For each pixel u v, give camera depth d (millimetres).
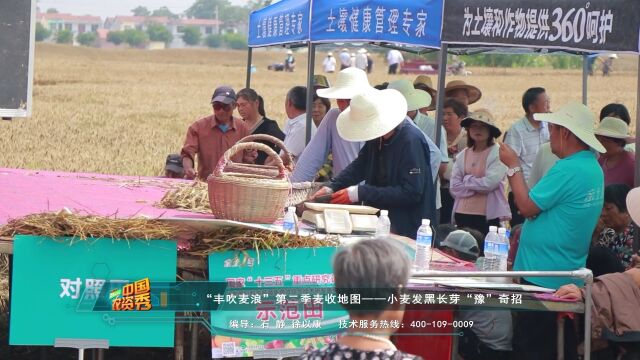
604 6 6836
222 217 5559
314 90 10156
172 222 5387
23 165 17906
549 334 5863
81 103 36156
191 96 42312
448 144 9898
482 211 8625
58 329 5293
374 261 3084
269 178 5828
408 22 8336
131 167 18344
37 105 33812
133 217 5539
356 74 7910
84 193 7750
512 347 6012
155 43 160250
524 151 9594
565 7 7098
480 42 7805
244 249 5371
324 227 6039
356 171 7180
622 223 6562
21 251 5258
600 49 6863
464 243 6602
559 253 5887
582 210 5840
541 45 7301
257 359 5539
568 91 48562
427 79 10562
